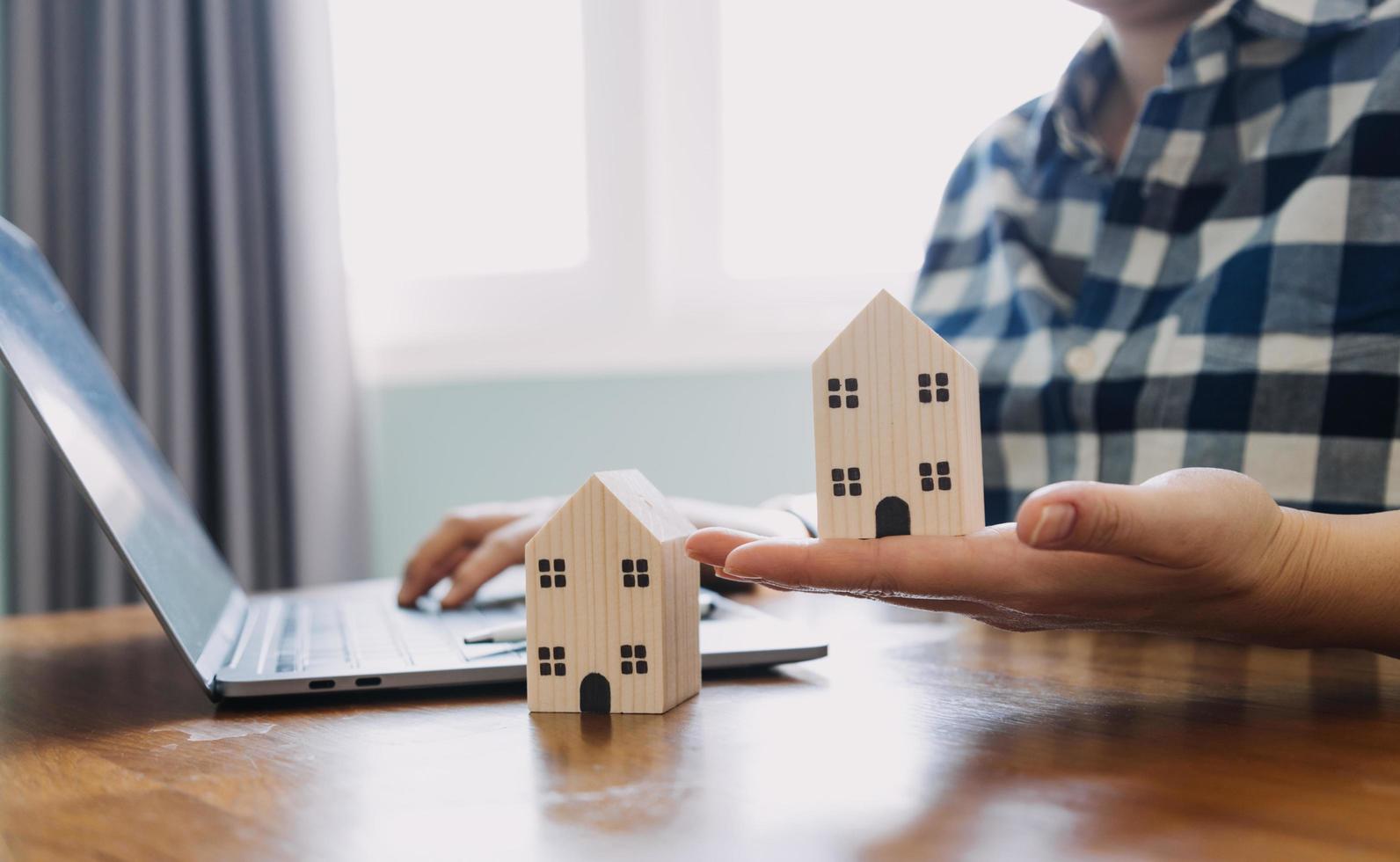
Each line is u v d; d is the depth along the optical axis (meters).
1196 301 0.90
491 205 1.86
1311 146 0.88
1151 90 0.99
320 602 0.85
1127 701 0.47
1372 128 0.83
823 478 0.45
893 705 0.47
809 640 0.55
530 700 0.47
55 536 1.65
